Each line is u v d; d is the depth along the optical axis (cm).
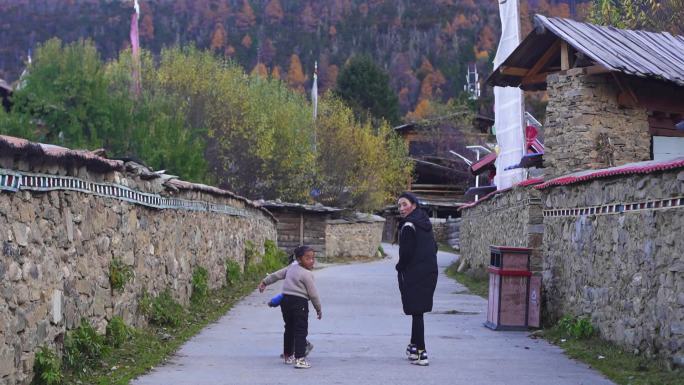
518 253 1154
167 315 1087
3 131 1748
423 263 869
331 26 12412
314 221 3588
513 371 819
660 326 801
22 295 626
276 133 3728
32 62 2227
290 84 9812
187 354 910
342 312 1395
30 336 641
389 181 4897
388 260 3772
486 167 4162
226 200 1731
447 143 6384
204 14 12056
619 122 1548
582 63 1572
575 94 1547
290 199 3769
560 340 1028
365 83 7344
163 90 3228
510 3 2248
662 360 789
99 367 768
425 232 878
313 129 4059
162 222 1150
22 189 630
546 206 1220
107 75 2512
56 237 713
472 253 2578
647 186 852
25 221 639
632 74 1373
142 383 731
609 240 955
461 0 12888
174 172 2097
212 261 1560
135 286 994
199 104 3406
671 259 785
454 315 1370
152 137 2111
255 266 2114
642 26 2305
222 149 3500
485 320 1291
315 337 1076
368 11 13062
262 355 912
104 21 10294
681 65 1460
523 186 1648
